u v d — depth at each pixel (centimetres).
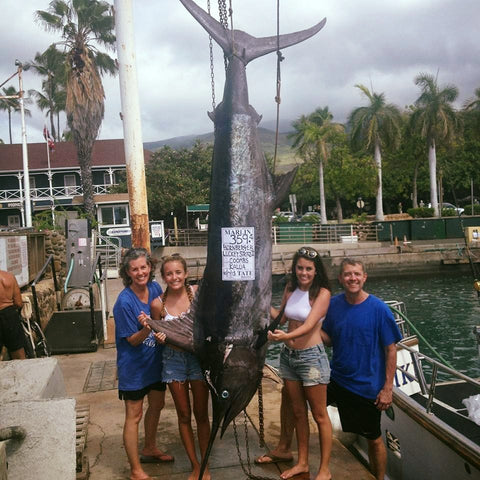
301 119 4078
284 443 386
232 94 343
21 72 2142
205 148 3722
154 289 366
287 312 353
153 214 3312
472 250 2606
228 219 324
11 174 3559
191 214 3416
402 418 446
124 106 602
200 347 316
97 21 2419
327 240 2952
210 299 319
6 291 554
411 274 2620
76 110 2444
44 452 289
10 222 3569
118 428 455
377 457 367
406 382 604
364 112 3638
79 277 930
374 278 2606
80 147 2505
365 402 356
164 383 368
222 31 354
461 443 368
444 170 4625
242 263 319
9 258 772
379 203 3691
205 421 356
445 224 2977
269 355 1269
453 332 1483
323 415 351
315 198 5522
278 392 539
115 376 609
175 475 366
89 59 2433
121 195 3103
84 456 379
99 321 783
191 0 357
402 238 3014
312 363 346
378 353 358
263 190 335
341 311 365
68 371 639
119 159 3606
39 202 3506
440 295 2130
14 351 566
